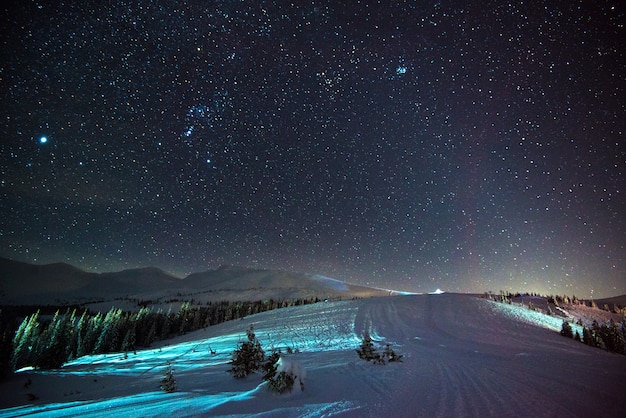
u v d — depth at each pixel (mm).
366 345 12375
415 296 41438
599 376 7965
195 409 5605
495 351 13812
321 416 5164
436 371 9305
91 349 37812
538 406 5492
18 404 9078
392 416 5148
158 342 46906
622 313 31625
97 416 5441
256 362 10211
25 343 26812
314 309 39406
